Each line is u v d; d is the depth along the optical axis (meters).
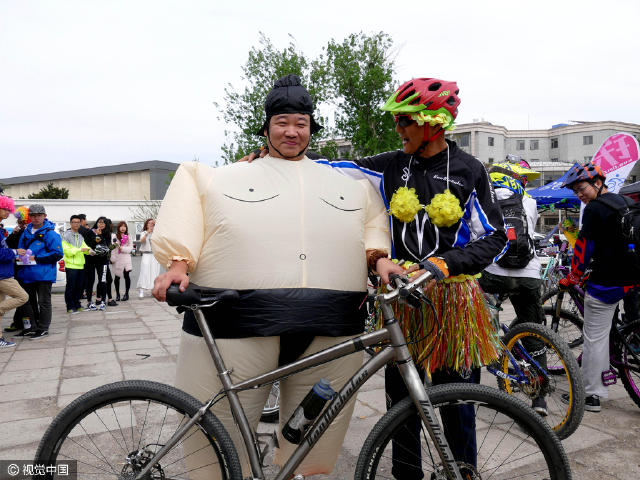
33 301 6.56
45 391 4.01
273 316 1.83
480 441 2.75
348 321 1.96
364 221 2.14
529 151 64.06
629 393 3.42
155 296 1.76
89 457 2.35
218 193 1.92
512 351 3.18
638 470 2.56
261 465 1.84
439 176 2.10
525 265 3.25
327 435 2.04
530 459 2.48
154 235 1.87
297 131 2.02
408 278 1.84
